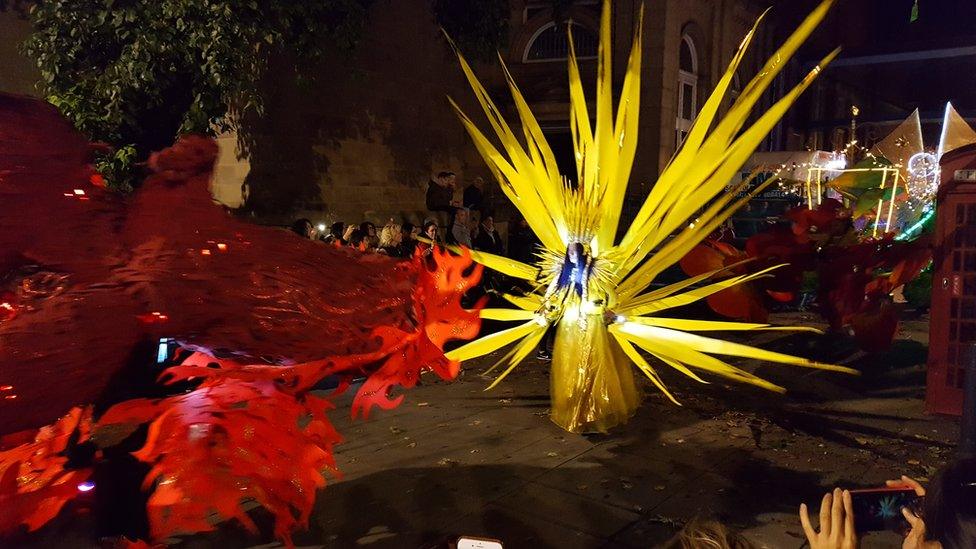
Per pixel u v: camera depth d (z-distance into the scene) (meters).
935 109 25.08
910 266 8.28
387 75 12.17
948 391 6.64
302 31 8.91
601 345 5.92
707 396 7.22
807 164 14.54
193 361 3.46
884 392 7.60
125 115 7.46
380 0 11.88
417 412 6.48
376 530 4.19
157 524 2.86
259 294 2.97
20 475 2.65
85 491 2.77
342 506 4.50
